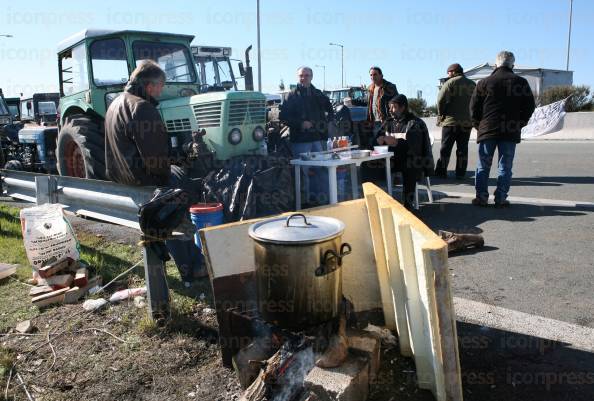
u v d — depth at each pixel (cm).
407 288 232
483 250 442
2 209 716
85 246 496
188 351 292
